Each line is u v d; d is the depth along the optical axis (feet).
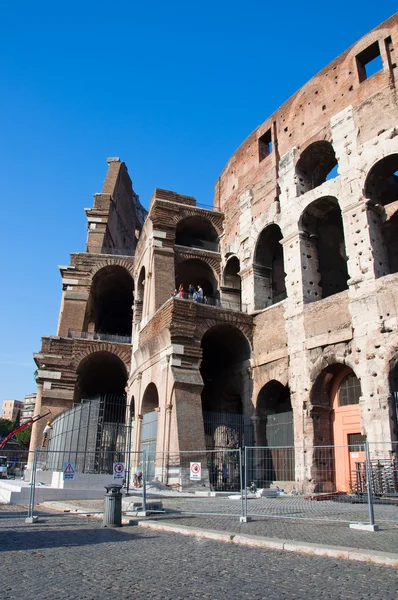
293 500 74.49
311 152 109.60
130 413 135.95
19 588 23.76
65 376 146.41
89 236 186.19
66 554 32.50
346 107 100.94
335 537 37.42
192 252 134.92
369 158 92.99
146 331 122.01
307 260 103.55
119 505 47.60
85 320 162.09
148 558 31.01
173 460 94.17
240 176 134.00
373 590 23.15
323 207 105.09
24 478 114.93
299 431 93.15
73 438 104.17
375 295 84.64
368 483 42.86
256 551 33.24
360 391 89.51
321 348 92.68
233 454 110.42
